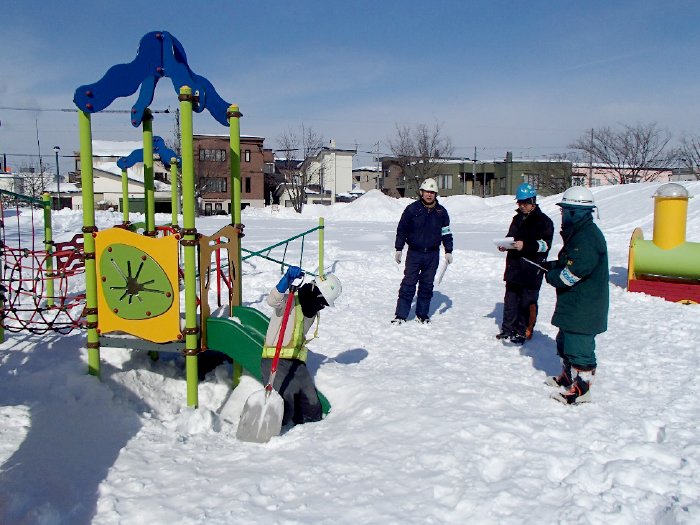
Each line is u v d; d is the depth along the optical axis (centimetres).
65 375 445
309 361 525
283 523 265
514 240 585
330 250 1462
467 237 1941
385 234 2080
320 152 5988
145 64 471
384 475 306
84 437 373
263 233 2089
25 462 327
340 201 6612
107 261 447
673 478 290
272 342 426
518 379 466
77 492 308
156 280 443
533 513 265
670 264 806
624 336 600
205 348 463
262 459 344
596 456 318
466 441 338
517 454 323
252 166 5503
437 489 288
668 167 4666
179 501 295
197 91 449
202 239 456
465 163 6034
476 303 816
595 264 386
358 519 266
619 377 464
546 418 373
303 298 423
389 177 6950
